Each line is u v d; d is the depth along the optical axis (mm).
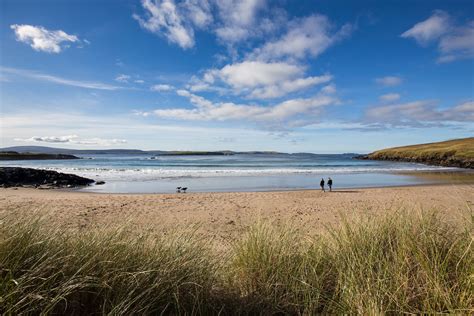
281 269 2961
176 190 18922
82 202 12578
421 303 2348
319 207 11859
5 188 18844
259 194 16062
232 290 2805
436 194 15539
